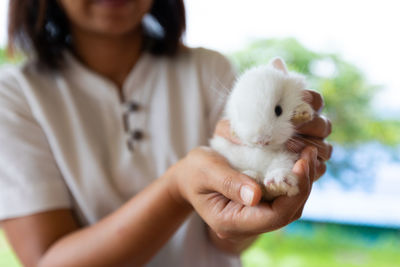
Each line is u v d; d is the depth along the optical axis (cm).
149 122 64
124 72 68
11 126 59
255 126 47
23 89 61
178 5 68
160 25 69
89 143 61
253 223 43
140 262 55
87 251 53
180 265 62
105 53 66
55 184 59
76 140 61
